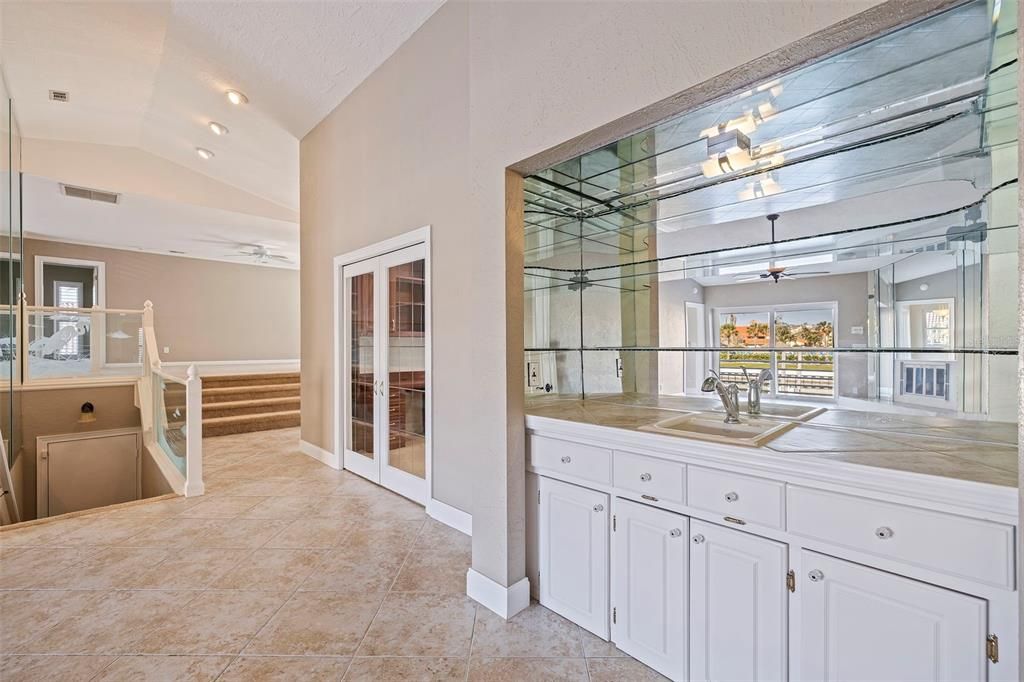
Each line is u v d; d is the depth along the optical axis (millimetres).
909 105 1563
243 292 9352
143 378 5754
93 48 3893
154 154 5852
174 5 3322
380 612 2025
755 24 1228
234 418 5883
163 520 3068
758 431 1781
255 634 1873
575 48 1661
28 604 2080
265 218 6449
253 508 3293
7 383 4570
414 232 3254
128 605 2076
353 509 3273
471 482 2844
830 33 1128
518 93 1877
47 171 5371
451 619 1973
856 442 1485
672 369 2486
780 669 1349
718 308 2295
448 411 3006
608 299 2768
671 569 1600
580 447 1883
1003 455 1290
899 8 1042
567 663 1701
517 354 2021
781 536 1344
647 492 1665
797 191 2010
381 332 3721
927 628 1109
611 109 1554
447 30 2957
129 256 8062
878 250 1777
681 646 1574
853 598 1219
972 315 1541
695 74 1345
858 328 1844
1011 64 1327
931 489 1088
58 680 1611
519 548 2031
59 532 2867
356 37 3354
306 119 4500
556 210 2734
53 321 5398
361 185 3883
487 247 2045
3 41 3785
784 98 1565
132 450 5930
